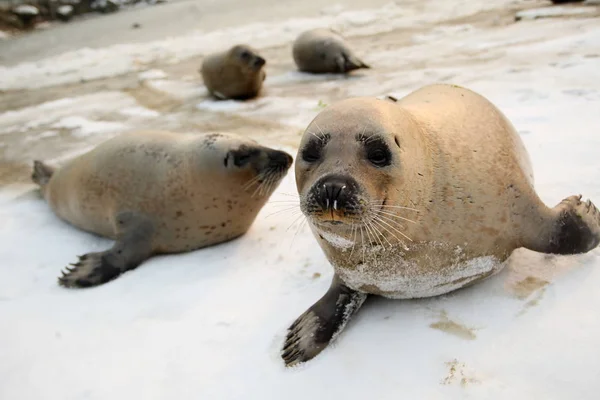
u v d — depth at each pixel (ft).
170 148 5.19
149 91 12.03
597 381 2.78
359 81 10.23
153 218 5.04
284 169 5.12
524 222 3.41
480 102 3.86
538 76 8.09
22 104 12.18
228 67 10.07
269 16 19.45
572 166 5.04
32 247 5.48
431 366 3.07
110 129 9.41
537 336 3.13
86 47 19.07
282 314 3.83
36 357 3.76
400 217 3.05
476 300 3.51
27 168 7.97
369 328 3.47
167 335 3.81
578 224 3.49
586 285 3.44
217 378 3.33
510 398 2.77
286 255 4.68
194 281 4.50
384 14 16.74
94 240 5.58
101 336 3.91
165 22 22.16
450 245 3.24
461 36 12.37
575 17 11.82
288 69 12.49
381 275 3.30
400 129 3.08
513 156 3.56
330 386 3.09
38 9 27.58
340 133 3.02
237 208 5.05
